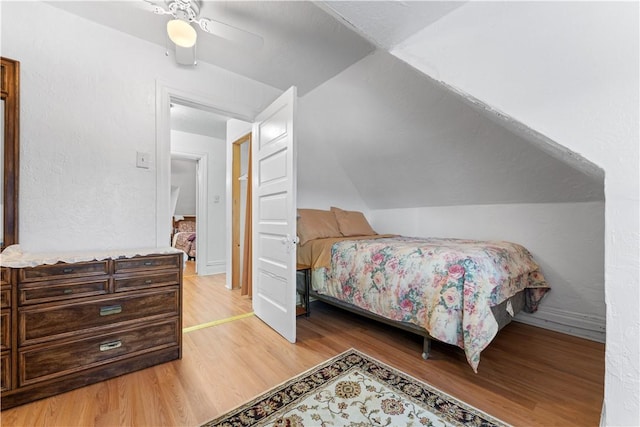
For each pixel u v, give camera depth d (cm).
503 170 263
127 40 212
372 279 228
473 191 304
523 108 86
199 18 170
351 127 324
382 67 243
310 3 176
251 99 280
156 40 220
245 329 250
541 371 184
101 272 169
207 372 179
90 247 197
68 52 189
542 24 82
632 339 70
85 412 142
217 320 271
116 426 133
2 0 170
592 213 241
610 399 73
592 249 241
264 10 182
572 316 248
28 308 148
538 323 266
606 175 73
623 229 71
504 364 193
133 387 163
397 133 297
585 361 197
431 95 244
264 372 180
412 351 211
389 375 178
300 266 283
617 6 71
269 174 257
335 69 261
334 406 148
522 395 158
